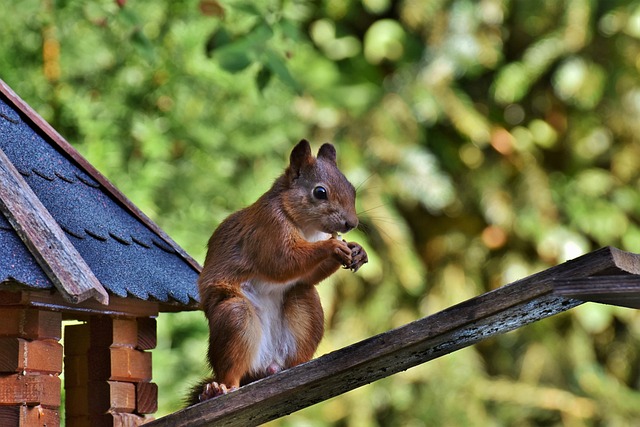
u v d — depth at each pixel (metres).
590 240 16.05
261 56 8.69
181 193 12.59
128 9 8.91
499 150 15.46
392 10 15.82
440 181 14.87
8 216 5.29
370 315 15.06
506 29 15.67
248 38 8.70
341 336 14.99
